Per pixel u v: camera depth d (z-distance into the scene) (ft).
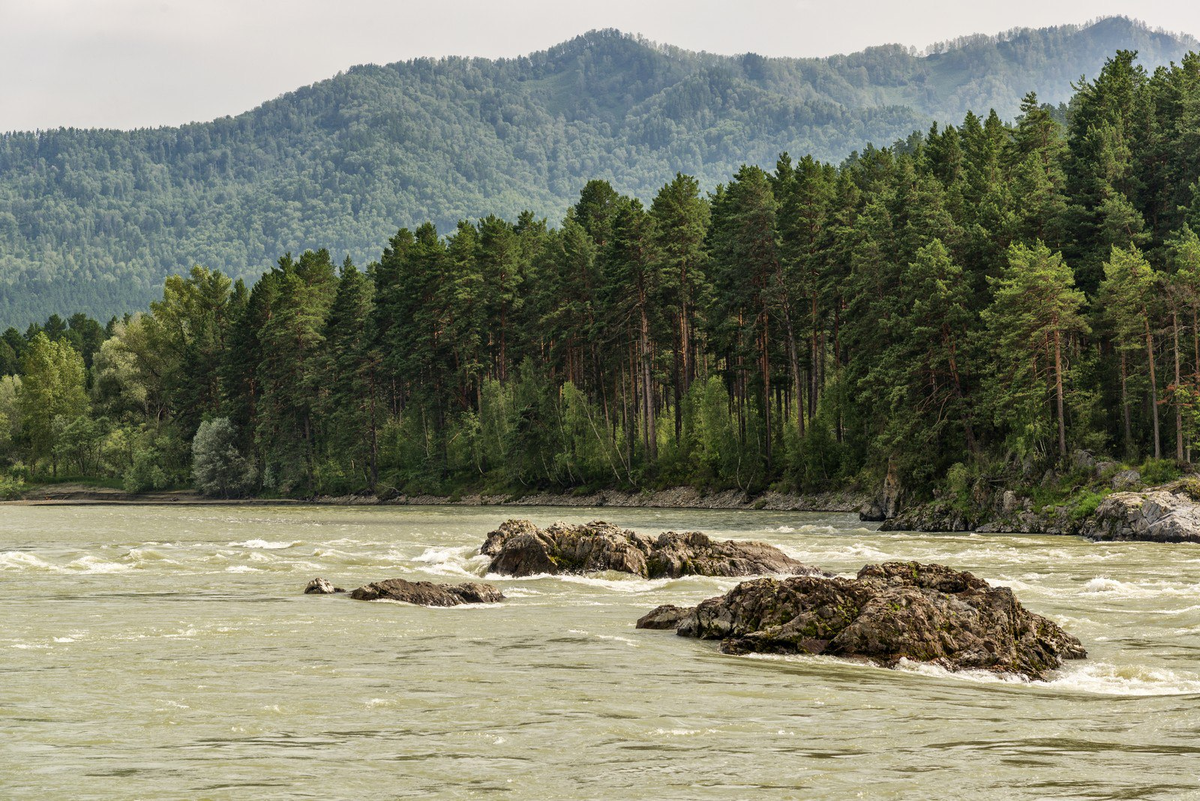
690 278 359.25
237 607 87.10
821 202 326.65
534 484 391.86
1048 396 226.38
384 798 32.81
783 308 321.73
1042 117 339.36
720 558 120.88
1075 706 50.24
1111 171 264.31
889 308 261.24
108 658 61.16
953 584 74.28
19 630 72.49
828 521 244.01
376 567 127.75
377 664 59.93
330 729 43.19
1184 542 173.78
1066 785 33.91
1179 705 50.03
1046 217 265.34
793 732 43.24
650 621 77.97
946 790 33.55
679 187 363.15
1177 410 213.46
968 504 220.64
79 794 33.01
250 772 36.04
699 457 336.90
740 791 33.73
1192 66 318.86
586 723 44.65
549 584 111.45
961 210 296.71
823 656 65.16
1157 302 221.05
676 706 48.78
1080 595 96.02
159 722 44.32
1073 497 207.62
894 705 49.88
